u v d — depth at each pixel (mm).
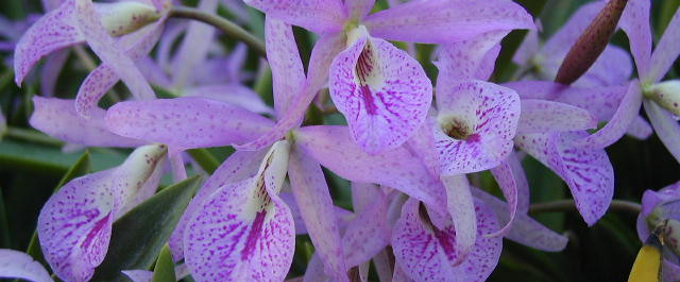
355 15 301
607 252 386
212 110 296
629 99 319
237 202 303
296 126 302
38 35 333
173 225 316
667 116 339
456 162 287
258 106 457
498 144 286
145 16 342
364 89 299
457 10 300
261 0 288
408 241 310
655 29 453
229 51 526
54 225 322
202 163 346
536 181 396
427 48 362
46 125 331
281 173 299
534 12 352
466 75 303
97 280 315
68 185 327
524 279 373
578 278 386
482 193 326
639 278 291
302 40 335
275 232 296
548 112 301
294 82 295
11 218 405
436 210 287
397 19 304
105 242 304
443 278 306
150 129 293
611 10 311
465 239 288
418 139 285
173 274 291
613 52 388
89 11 297
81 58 434
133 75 304
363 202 317
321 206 301
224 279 292
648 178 413
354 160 296
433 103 336
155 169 331
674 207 331
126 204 325
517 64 404
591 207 315
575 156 327
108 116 289
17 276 309
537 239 328
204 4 405
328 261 296
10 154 397
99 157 417
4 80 433
